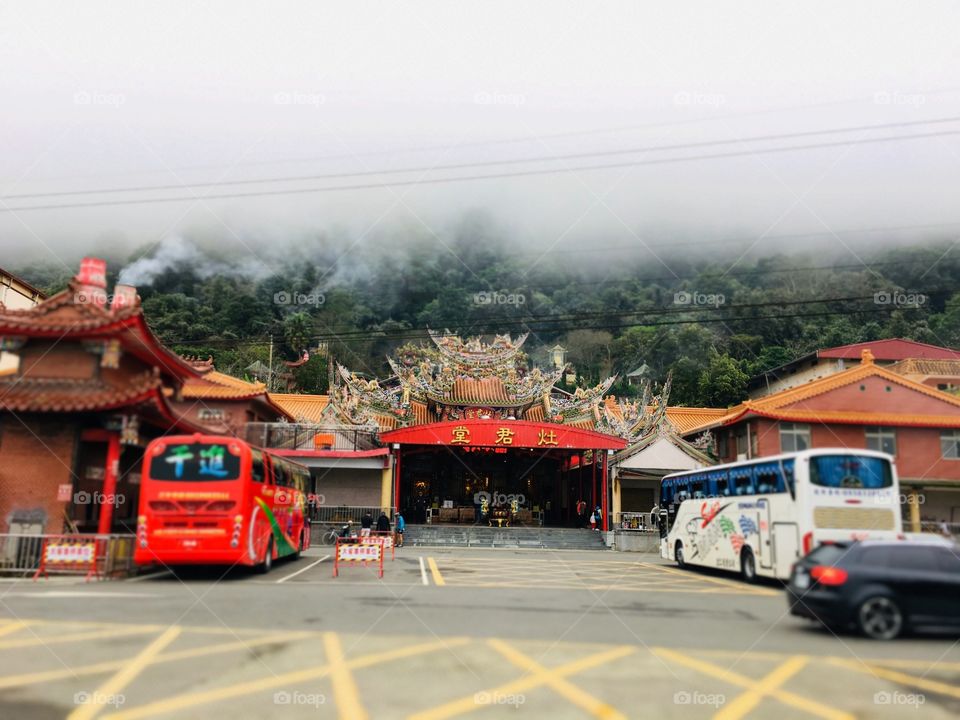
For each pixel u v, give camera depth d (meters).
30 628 11.04
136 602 13.95
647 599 16.38
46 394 20.38
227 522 18.66
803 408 34.81
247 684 7.95
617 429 45.41
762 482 21.11
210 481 18.83
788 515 19.41
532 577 21.45
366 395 45.38
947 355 56.28
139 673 8.35
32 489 20.20
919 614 11.59
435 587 17.86
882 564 11.86
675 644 10.72
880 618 11.54
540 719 6.93
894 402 35.12
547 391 47.72
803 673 9.04
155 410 21.55
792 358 75.56
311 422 41.91
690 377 81.06
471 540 38.78
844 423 34.53
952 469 34.03
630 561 30.06
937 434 34.53
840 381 35.41
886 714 7.35
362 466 38.69
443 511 49.97
